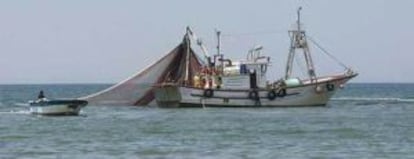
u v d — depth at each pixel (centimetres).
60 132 11175
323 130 11494
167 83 15900
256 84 15712
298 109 15875
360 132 11156
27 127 12006
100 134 10844
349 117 14450
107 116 14525
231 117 13925
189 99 15850
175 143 9644
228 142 9756
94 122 13050
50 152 8731
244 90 15650
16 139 10188
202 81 15900
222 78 15688
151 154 8544
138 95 17550
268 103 15788
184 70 16662
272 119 13525
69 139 10156
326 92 16075
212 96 15700
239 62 15700
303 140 9994
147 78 17250
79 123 12838
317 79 16175
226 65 15738
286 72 16075
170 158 8225
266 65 15738
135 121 13300
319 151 8769
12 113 15900
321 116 14362
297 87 15900
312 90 16000
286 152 8688
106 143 9650
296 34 16138
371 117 14625
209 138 10288
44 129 11656
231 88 15662
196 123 12750
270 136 10556
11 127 12031
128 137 10438
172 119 13650
